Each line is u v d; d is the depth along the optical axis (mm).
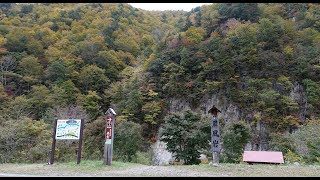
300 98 38781
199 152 17484
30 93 36906
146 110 37875
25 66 41844
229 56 42438
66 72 41969
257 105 37219
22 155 16922
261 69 41250
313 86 38250
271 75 40438
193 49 45281
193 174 9133
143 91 40844
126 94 40594
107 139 12094
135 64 50781
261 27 45656
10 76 40656
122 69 48875
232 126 21172
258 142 34125
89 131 24625
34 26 54812
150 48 54188
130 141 20688
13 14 59562
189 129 17844
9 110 28766
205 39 49156
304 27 48781
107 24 60906
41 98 34062
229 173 9242
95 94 37500
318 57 40562
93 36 53219
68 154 18078
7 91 37625
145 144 34094
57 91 35531
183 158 17172
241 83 40594
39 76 41625
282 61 41125
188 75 42625
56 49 47562
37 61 43469
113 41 55531
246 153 15062
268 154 14727
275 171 9555
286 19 51500
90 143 22766
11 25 53000
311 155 16266
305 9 52812
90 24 60719
